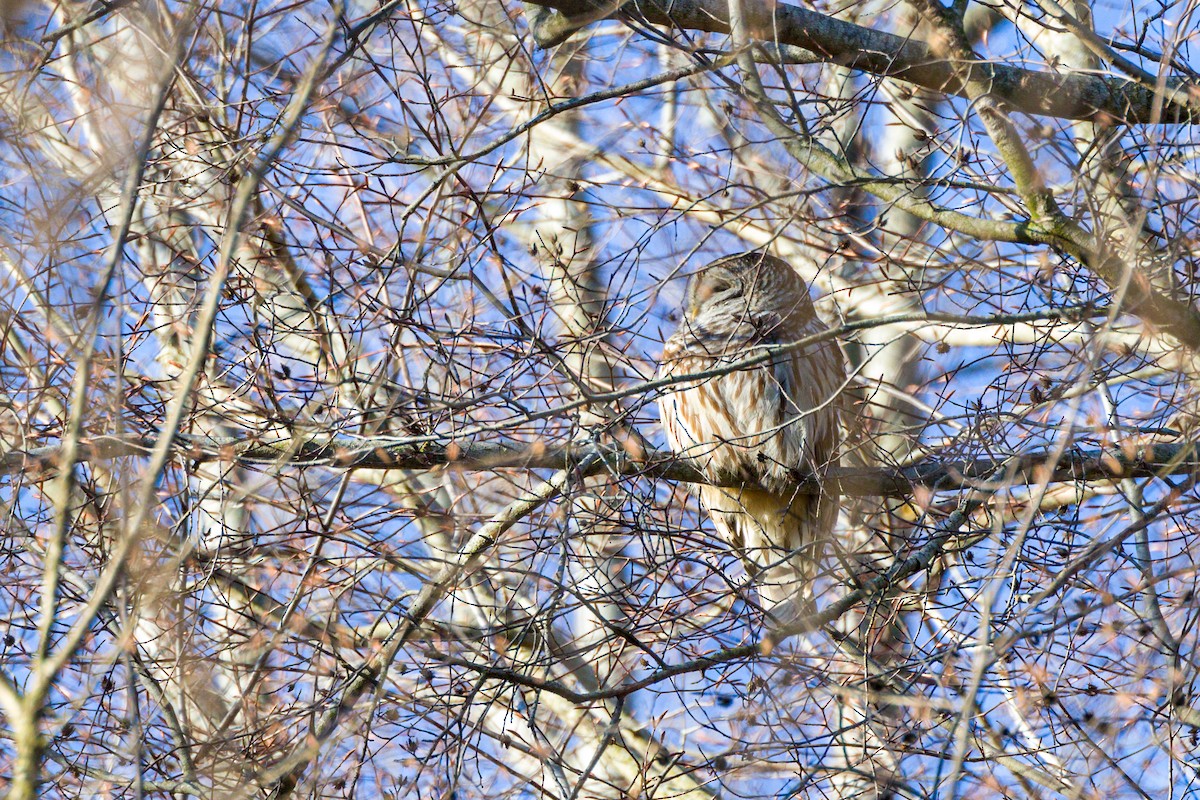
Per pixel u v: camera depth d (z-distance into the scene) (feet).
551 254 38.45
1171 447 36.86
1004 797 34.32
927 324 37.19
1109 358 35.32
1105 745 34.12
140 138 32.45
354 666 35.12
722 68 36.70
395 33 39.93
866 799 36.86
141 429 36.42
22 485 35.58
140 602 32.50
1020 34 36.65
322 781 33.68
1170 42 31.68
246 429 37.68
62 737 33.45
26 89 35.45
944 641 36.42
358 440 33.58
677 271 36.01
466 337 36.65
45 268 35.40
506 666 35.24
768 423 41.70
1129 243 30.14
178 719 35.58
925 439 39.17
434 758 34.50
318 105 39.68
